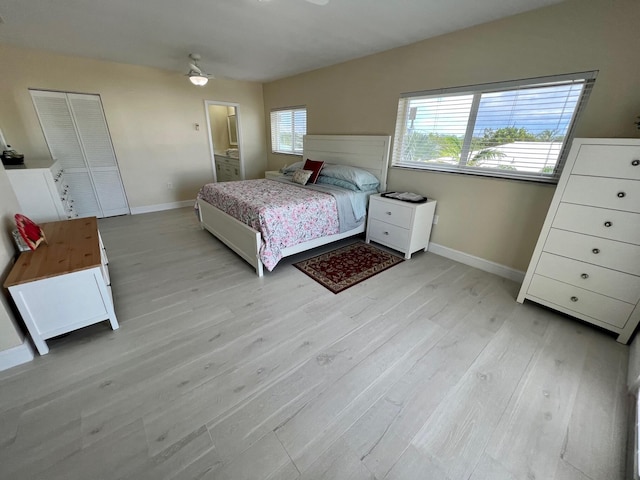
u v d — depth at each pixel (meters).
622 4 1.81
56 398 1.43
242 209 2.80
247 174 5.90
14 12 2.33
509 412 1.40
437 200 3.15
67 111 3.85
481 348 1.82
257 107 5.63
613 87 1.93
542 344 1.86
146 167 4.67
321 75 4.20
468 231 2.95
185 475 1.12
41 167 2.89
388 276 2.73
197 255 3.16
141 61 3.93
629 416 1.38
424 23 2.47
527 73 2.29
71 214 3.50
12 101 3.50
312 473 1.13
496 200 2.68
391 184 3.60
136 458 1.17
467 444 1.25
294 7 2.21
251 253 2.71
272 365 1.66
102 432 1.27
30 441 1.23
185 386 1.51
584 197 1.84
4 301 1.58
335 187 3.53
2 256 1.73
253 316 2.11
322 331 1.96
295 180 3.89
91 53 3.54
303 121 4.88
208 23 2.54
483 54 2.50
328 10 2.25
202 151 5.16
